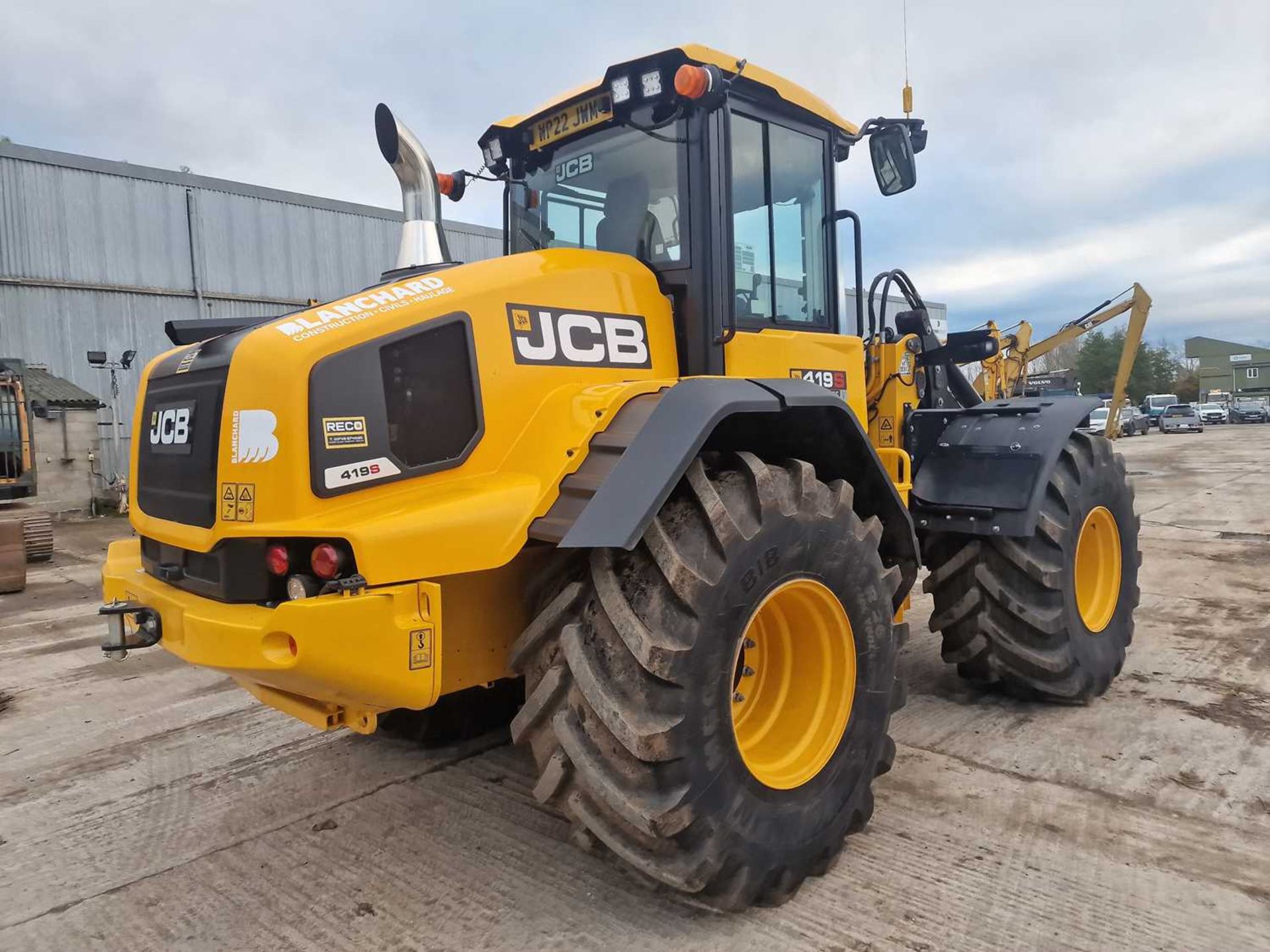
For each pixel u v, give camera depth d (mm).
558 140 3293
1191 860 2629
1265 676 4332
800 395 2525
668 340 2963
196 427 2461
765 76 3121
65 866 2809
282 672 2047
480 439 2451
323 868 2746
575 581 2332
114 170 14914
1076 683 3799
